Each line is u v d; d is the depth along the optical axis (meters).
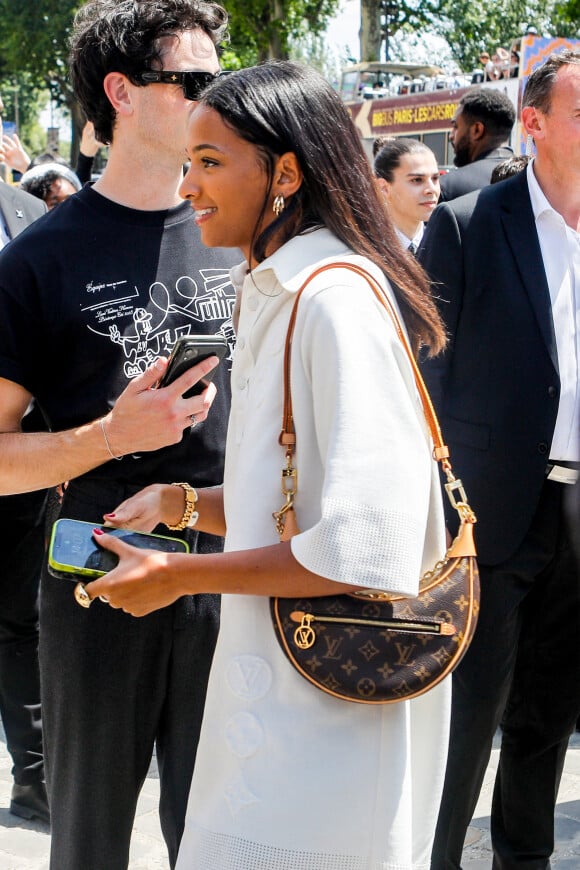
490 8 32.09
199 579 1.61
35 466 2.13
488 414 2.82
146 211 2.30
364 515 1.52
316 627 1.59
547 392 2.79
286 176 1.70
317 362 1.59
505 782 3.01
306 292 1.63
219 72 2.27
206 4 2.28
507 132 5.44
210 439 2.31
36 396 2.32
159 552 1.66
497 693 2.84
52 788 2.35
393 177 5.30
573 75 2.76
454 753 2.85
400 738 1.66
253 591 1.59
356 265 1.65
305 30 27.03
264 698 1.66
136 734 2.27
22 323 2.20
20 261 2.21
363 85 16.59
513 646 2.86
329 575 1.52
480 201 2.91
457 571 1.71
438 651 1.61
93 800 2.29
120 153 2.29
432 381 2.85
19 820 3.48
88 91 2.30
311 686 1.63
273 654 1.66
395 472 1.54
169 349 2.30
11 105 48.53
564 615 2.90
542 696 2.95
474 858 3.29
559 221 2.84
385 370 1.58
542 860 2.99
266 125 1.66
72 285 2.22
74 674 2.24
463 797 2.85
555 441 2.82
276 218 1.71
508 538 2.80
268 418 1.68
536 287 2.81
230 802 1.65
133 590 1.63
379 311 1.62
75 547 1.77
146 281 2.28
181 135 2.26
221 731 1.70
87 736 2.26
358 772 1.63
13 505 3.38
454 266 2.86
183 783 2.30
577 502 2.83
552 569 2.88
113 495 2.26
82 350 2.24
